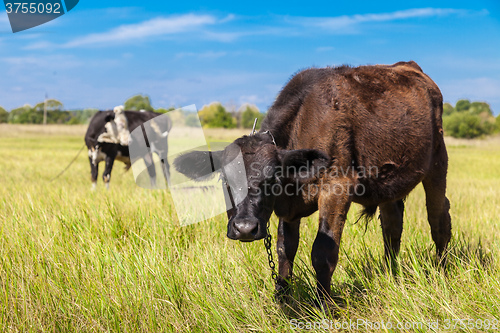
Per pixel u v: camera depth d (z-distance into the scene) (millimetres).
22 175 12680
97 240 4926
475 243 5617
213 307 3691
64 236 5168
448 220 5359
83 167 15852
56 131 48938
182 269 4281
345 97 4340
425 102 5020
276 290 4250
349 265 4746
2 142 33156
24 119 61875
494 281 4047
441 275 4293
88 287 3936
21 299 3799
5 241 4906
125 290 3902
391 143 4555
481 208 7676
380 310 3842
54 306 3783
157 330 3531
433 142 5164
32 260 4328
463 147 39094
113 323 3604
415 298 3855
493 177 13992
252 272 4480
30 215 5863
